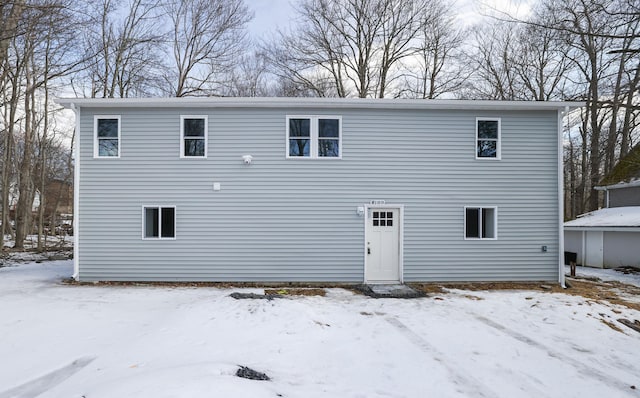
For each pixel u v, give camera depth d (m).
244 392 3.57
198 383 3.64
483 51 22.30
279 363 4.77
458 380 4.48
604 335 6.23
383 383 4.33
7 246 20.38
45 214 35.28
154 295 8.55
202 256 10.05
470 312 7.41
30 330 5.90
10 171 23.80
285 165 10.16
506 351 5.46
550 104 10.04
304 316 6.68
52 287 9.42
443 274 10.18
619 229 13.45
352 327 6.38
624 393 4.27
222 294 8.72
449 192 10.27
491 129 10.52
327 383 4.26
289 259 10.09
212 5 21.81
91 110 10.14
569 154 25.45
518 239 10.27
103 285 9.72
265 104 10.03
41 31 12.41
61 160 34.34
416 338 5.91
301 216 10.13
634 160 15.75
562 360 5.19
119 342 5.39
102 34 18.95
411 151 10.28
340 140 10.22
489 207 10.28
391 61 21.67
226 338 5.59
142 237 10.01
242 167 10.16
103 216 10.02
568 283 10.25
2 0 10.95
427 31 21.47
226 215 10.10
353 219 10.18
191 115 10.20
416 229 10.22
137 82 20.41
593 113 18.22
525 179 10.34
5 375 4.36
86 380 4.14
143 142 10.12
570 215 27.03
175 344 5.30
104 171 10.06
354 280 10.12
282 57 22.62
